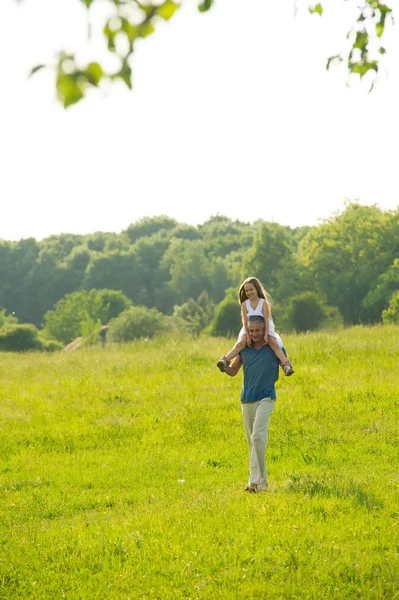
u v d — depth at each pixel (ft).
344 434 46.29
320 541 23.93
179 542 24.95
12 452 48.98
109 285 557.33
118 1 11.26
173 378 68.23
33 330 244.22
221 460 42.73
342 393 56.39
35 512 33.17
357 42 24.36
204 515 28.30
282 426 49.19
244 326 32.96
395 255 312.50
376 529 25.14
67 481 39.81
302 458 40.81
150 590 21.04
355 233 321.52
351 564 21.74
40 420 56.75
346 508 27.76
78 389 66.95
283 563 22.16
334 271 320.50
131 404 60.39
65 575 22.89
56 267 579.07
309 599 19.97
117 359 85.56
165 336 114.42
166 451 46.62
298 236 519.19
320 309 244.42
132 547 24.63
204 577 21.81
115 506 33.37
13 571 23.53
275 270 331.77
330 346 77.56
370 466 37.86
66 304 377.71
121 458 45.34
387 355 70.18
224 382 64.85
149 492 35.63
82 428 53.72
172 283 547.08
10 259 596.29
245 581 21.26
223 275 544.62
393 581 20.89
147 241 603.26
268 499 29.25
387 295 289.53
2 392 68.23
